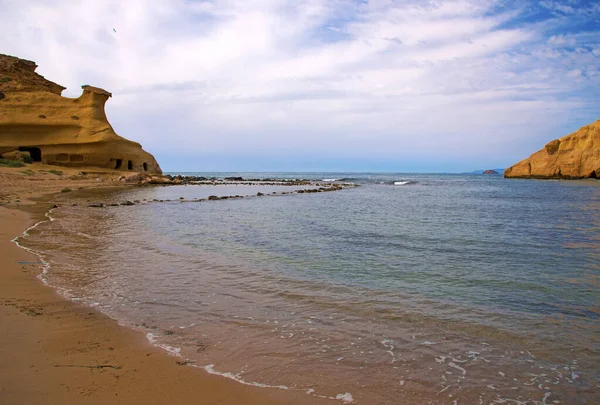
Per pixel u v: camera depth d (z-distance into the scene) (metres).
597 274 9.50
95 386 4.17
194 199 34.66
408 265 10.33
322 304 7.21
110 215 21.17
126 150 65.12
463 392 4.38
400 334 5.92
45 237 13.39
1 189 31.41
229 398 4.11
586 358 5.24
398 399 4.22
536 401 4.24
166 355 5.06
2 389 3.96
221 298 7.50
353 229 17.00
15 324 5.70
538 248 12.76
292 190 52.81
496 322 6.43
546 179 82.38
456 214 23.55
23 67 67.31
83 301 7.06
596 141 73.56
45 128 58.84
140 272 9.27
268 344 5.50
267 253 11.80
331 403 4.09
